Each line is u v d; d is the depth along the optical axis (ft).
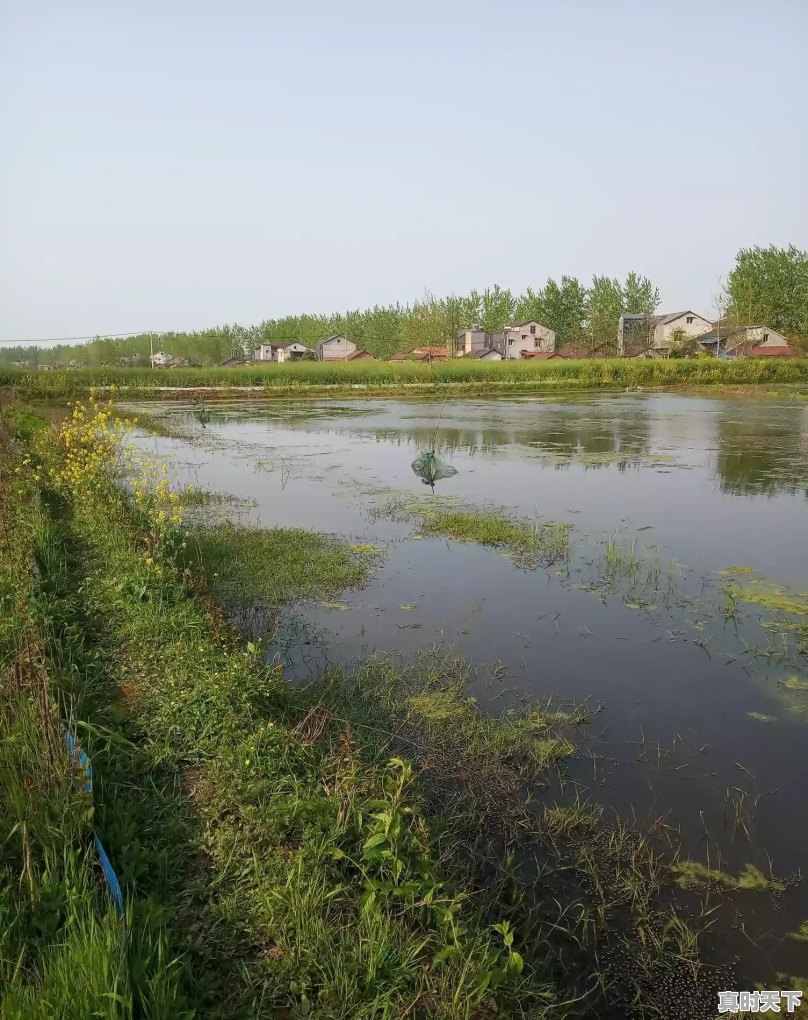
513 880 12.00
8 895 9.90
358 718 16.52
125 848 11.22
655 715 17.22
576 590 25.67
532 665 19.83
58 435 43.68
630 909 11.49
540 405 106.63
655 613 23.49
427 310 236.22
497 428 76.79
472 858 12.42
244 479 48.21
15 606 19.79
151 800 12.78
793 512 37.45
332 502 40.47
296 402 118.01
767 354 185.98
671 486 44.52
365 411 101.09
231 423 86.22
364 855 10.74
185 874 11.15
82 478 33.96
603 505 39.19
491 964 9.36
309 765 13.29
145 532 27.40
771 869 12.31
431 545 31.42
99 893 10.16
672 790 14.39
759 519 35.94
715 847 12.83
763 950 10.73
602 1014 9.76
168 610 20.26
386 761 14.79
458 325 244.83
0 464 41.65
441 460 51.47
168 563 23.80
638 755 15.61
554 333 235.81
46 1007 7.91
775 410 95.04
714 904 11.59
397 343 275.18
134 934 9.26
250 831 11.63
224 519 35.86
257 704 15.40
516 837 13.03
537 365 151.53
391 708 17.20
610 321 225.56
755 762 15.34
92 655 17.87
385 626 22.44
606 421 82.69
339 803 12.00
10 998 8.02
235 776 12.89
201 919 10.22
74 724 13.94
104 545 26.40
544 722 16.76
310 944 9.62
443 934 9.90
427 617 23.17
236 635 19.30
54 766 12.49
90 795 11.75
